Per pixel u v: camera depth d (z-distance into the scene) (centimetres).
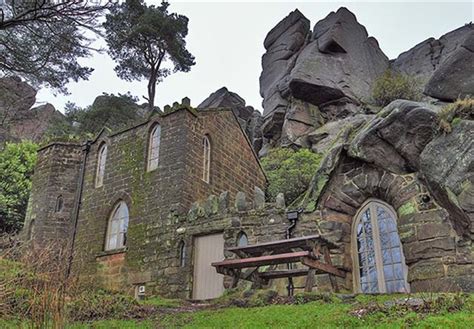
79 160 1859
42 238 1705
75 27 830
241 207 1266
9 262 595
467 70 1298
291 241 930
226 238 1245
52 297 508
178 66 3600
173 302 1057
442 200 921
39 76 879
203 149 1596
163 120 1598
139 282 1386
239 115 3550
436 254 901
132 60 3500
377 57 3119
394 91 2594
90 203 1702
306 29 3300
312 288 894
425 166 952
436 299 647
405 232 953
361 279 1022
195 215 1346
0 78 903
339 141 1141
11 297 539
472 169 891
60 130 3012
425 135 986
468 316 558
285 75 3009
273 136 2828
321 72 2711
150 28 3350
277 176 1988
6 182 2380
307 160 2116
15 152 2519
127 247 1476
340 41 2861
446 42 2967
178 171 1466
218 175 1628
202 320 726
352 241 1059
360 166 1090
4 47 823
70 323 650
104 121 3291
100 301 871
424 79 2734
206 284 1256
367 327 564
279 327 609
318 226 1079
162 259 1364
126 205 1589
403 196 988
